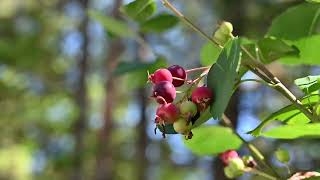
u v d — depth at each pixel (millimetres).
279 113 2088
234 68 1793
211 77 1897
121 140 19766
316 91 2143
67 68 18578
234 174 2365
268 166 2381
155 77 1968
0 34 17625
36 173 19219
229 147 2582
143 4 2533
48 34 18031
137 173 16594
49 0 18156
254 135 2150
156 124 1954
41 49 17594
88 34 17250
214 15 10484
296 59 2465
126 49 13875
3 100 18719
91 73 18500
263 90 11859
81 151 15922
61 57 18328
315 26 2426
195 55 12453
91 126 18391
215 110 1866
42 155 19125
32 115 19188
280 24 2451
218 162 11688
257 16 9250
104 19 3264
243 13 9523
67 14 18141
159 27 2889
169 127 2037
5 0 17578
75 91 18094
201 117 1978
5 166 19469
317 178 2125
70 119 18938
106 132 15852
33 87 18625
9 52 16703
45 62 18047
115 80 15711
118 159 19250
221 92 1844
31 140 19406
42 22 17953
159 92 1912
